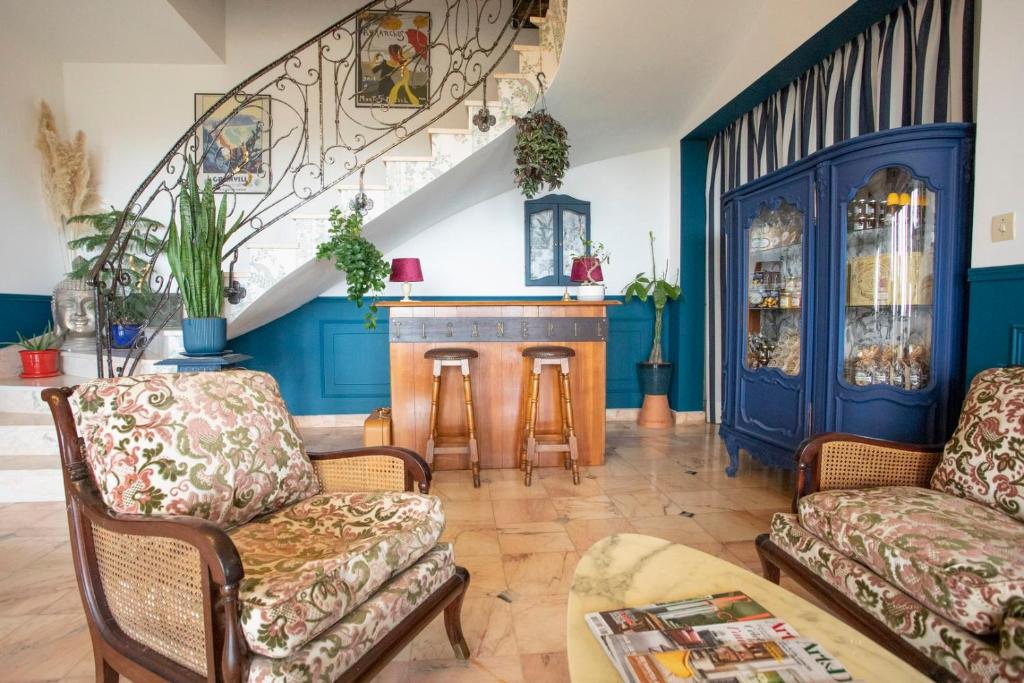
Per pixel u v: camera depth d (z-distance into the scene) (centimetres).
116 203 447
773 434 288
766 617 105
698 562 131
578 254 478
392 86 469
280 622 99
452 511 269
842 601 143
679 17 292
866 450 174
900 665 91
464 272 472
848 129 303
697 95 390
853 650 95
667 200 488
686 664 90
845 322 246
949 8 244
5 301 369
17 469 281
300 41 459
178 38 409
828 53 295
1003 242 193
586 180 480
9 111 379
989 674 106
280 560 121
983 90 200
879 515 144
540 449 312
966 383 209
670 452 379
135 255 396
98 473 124
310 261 355
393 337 340
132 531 107
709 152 455
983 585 112
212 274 293
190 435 135
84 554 124
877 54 283
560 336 346
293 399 463
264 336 455
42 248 404
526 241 473
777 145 368
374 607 119
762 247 305
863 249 239
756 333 312
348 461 168
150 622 112
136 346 329
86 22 385
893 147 222
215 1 433
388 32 467
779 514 173
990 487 150
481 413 346
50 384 329
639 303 484
